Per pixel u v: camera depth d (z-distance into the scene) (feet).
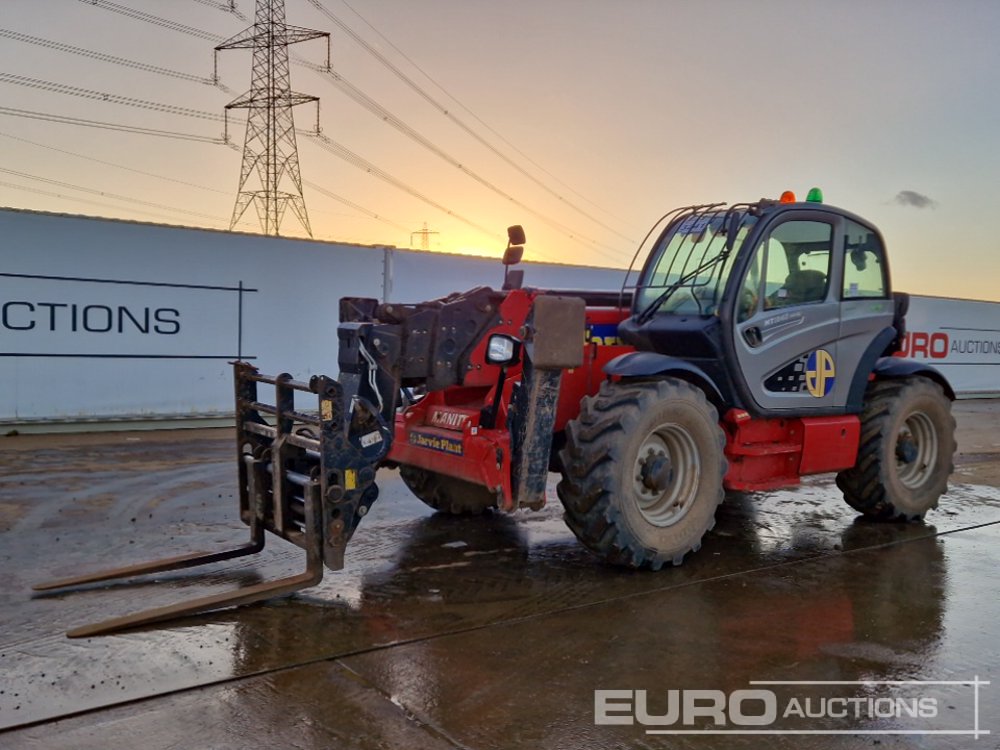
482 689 9.51
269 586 12.07
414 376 13.80
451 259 38.11
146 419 31.63
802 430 16.10
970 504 20.94
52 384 29.84
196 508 18.28
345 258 35.37
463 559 14.87
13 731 8.33
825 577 14.21
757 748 8.39
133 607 11.99
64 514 17.56
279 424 13.39
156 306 31.48
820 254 16.43
